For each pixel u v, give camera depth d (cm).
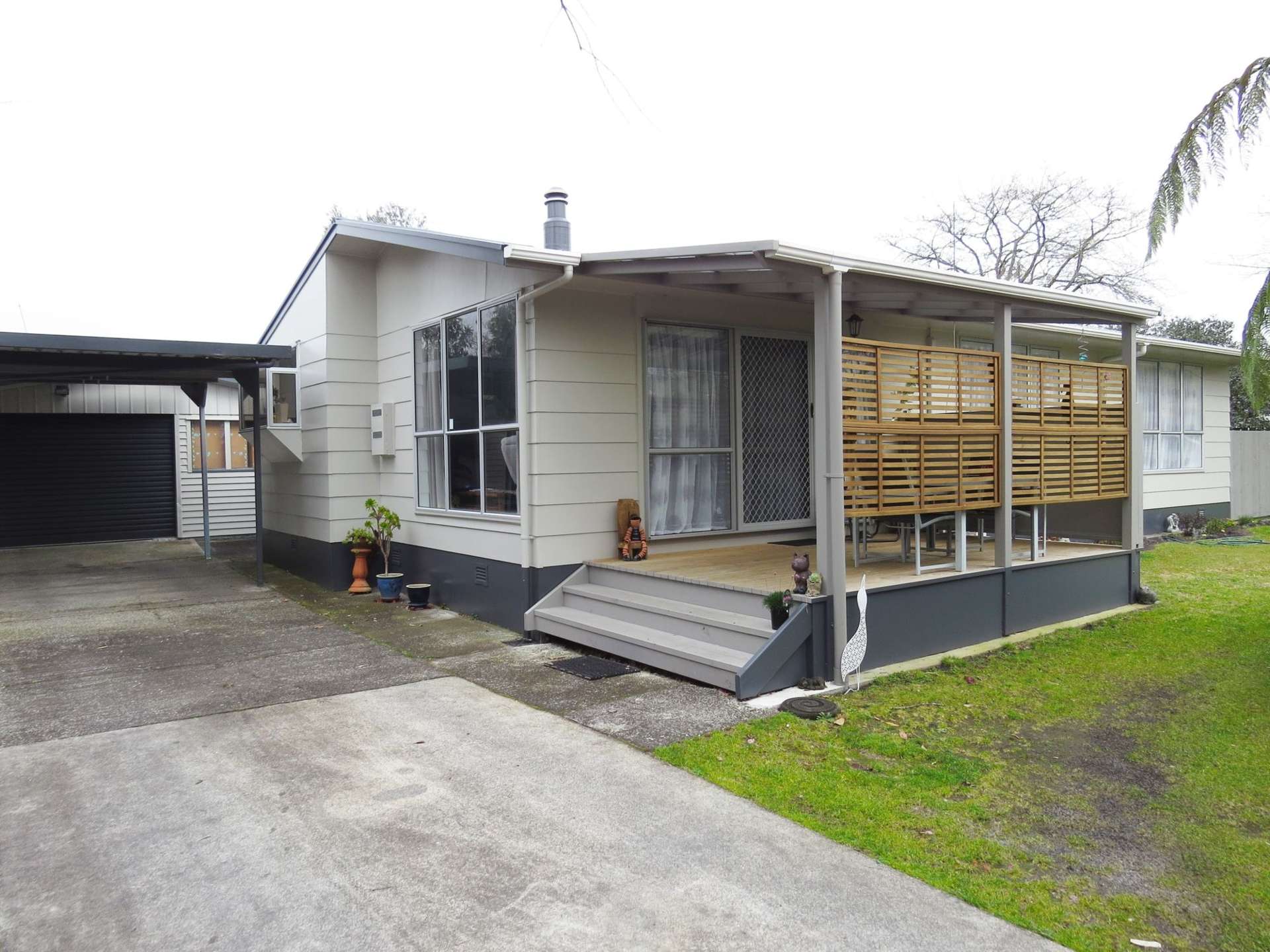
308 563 984
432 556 821
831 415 503
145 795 358
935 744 419
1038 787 367
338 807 345
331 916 263
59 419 1369
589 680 536
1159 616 708
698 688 511
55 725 454
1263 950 244
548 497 655
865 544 649
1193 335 2305
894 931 254
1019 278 2222
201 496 1471
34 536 1350
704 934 252
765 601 510
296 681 540
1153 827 328
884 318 873
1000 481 622
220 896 276
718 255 508
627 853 304
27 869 295
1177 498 1305
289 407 1030
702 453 738
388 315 898
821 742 418
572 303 663
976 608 610
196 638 673
